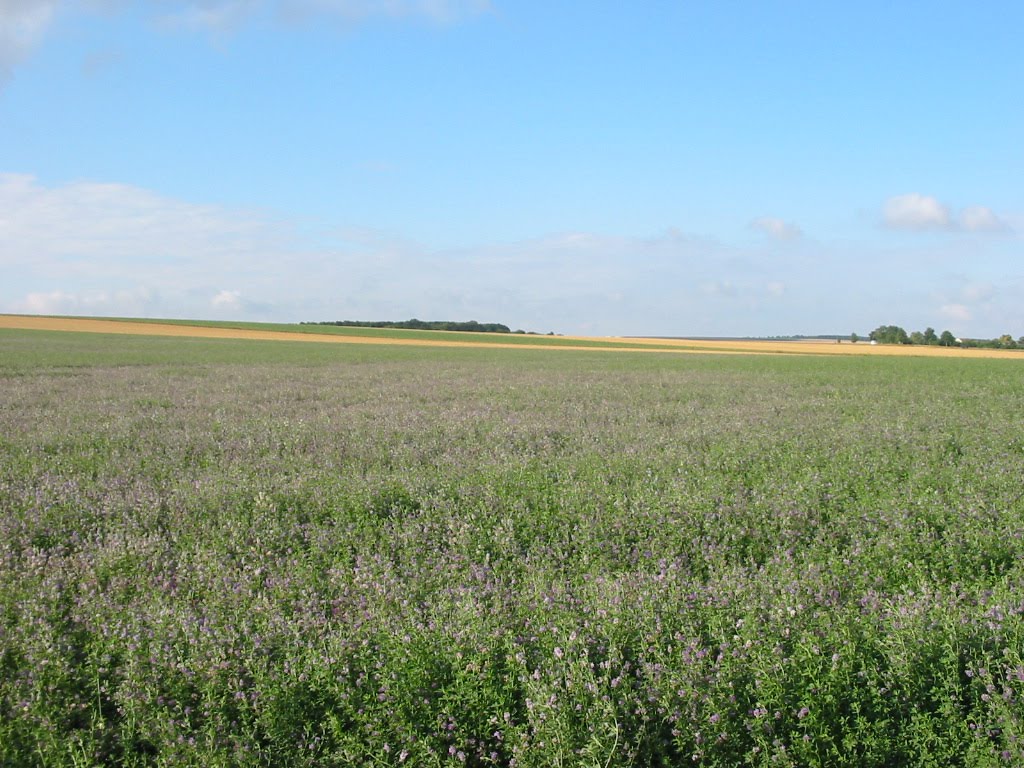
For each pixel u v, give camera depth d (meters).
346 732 4.66
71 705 4.88
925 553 7.65
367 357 54.88
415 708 4.65
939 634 5.04
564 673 4.65
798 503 9.45
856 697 4.61
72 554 8.09
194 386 28.83
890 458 12.68
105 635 5.63
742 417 19.08
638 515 8.98
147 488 10.70
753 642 5.01
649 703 4.54
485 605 6.03
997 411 20.16
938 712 4.58
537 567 7.38
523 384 30.81
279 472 11.88
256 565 7.58
